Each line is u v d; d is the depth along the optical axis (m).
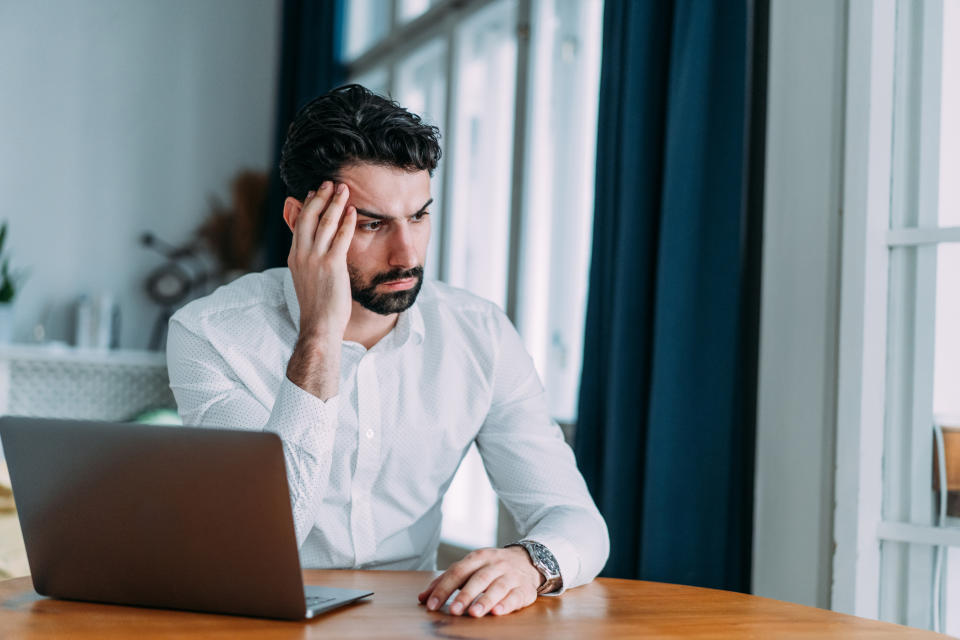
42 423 1.02
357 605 1.07
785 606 1.15
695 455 1.81
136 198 4.25
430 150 1.38
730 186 1.81
